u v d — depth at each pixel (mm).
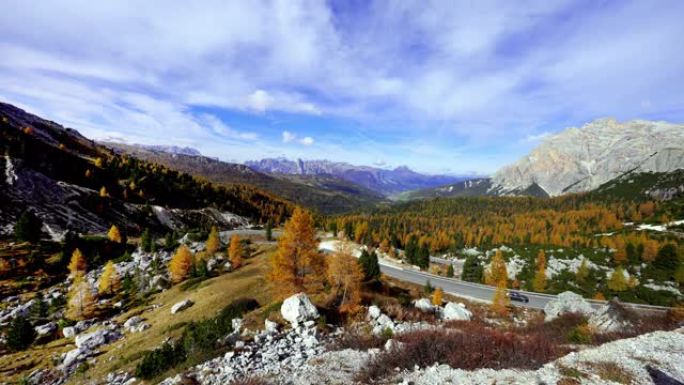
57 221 92188
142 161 196250
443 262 138000
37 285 63312
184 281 64188
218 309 41250
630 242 119562
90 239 85562
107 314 54750
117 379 26797
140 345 35719
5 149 104062
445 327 29031
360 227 134750
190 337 23672
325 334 25859
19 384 32375
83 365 33906
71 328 48219
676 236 143500
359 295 35812
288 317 27812
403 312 34688
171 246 88438
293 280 40469
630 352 18203
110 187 133250
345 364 19188
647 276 103500
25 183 95438
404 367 17922
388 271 86750
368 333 26125
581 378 15102
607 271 109688
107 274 63844
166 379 19109
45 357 39469
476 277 93250
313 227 42062
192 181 188125
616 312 28016
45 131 174375
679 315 27578
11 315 51500
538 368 16906
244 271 63750
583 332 25453
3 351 42469
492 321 44750
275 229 159250
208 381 17484
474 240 174625
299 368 18594
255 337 24297
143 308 53781
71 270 68312
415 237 168375
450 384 15422
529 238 165750
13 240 76125
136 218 120812
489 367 17250
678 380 14969
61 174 119375
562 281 107812
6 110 167750
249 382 16484
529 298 71312
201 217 151375
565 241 151125
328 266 40531
